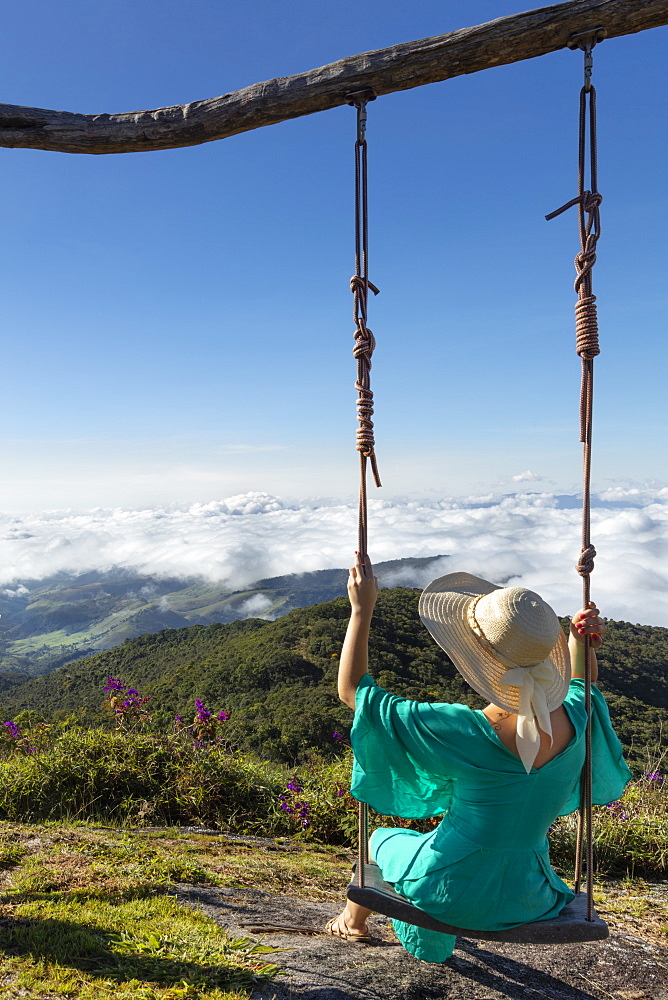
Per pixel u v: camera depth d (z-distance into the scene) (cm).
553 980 244
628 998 241
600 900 385
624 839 461
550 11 218
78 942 221
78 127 264
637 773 595
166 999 186
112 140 264
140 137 262
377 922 285
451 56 228
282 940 245
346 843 483
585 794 196
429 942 209
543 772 184
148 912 258
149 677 8181
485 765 182
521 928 185
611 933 311
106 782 486
